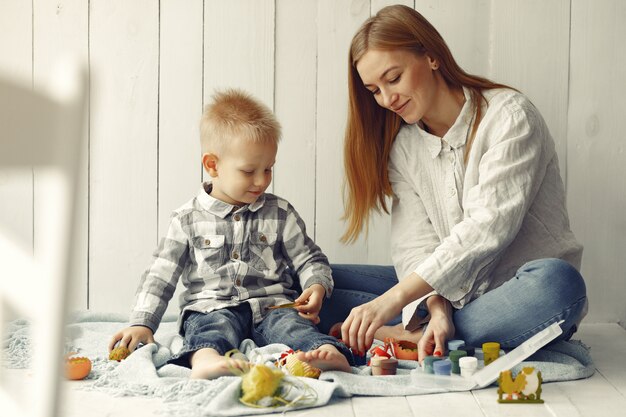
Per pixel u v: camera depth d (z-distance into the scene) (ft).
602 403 4.60
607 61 7.15
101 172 7.18
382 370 5.08
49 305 2.12
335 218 7.26
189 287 6.06
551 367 5.11
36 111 2.01
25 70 7.10
